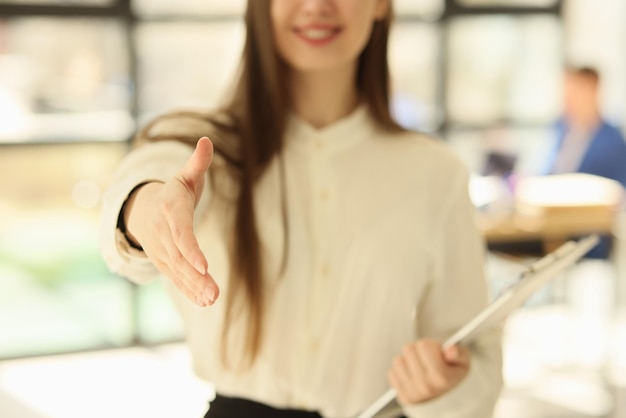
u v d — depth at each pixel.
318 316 1.29
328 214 1.30
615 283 4.66
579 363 4.71
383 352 1.31
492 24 5.50
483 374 1.22
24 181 4.64
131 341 4.97
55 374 4.56
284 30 1.23
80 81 4.66
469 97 5.54
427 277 1.32
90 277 4.83
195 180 0.87
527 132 5.66
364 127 1.34
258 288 1.24
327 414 1.31
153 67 4.81
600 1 5.82
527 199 4.05
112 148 4.76
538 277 1.05
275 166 1.27
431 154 1.35
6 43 4.51
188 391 4.33
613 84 6.12
